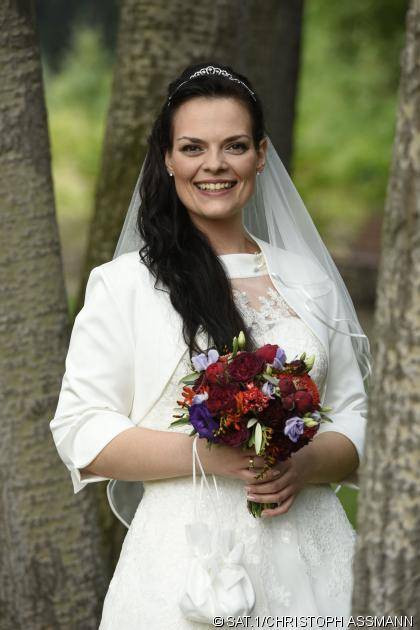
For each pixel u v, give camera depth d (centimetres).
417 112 251
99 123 2219
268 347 314
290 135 767
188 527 324
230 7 555
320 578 344
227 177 344
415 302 256
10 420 452
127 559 343
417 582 265
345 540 356
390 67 1789
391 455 264
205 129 341
